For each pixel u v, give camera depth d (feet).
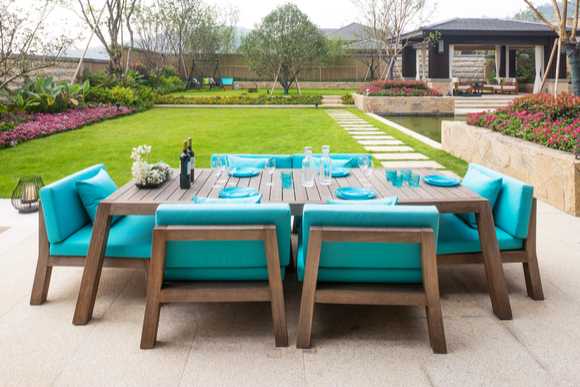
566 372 7.15
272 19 69.97
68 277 11.08
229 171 12.39
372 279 8.13
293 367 7.36
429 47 62.64
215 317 9.08
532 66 79.15
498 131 22.48
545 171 16.81
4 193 18.86
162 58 89.15
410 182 10.70
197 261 8.00
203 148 27.78
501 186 10.05
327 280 8.18
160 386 6.89
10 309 9.40
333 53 90.48
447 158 24.88
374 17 70.49
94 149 27.86
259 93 78.28
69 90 46.39
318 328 8.64
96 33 58.34
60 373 7.23
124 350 7.88
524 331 8.38
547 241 12.92
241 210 7.73
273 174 12.29
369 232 7.56
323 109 56.34
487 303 9.52
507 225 9.68
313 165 11.14
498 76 74.13
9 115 37.04
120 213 9.17
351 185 10.99
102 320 8.95
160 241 7.70
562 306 9.30
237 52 98.84
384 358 7.61
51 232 9.30
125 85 59.41
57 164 23.77
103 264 9.26
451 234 9.73
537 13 25.36
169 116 47.29
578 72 24.52
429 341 8.13
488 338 8.16
